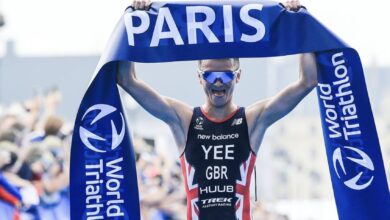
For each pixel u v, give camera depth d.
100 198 12.49
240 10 12.63
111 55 12.36
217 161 12.77
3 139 19.08
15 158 18.89
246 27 12.62
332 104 12.67
